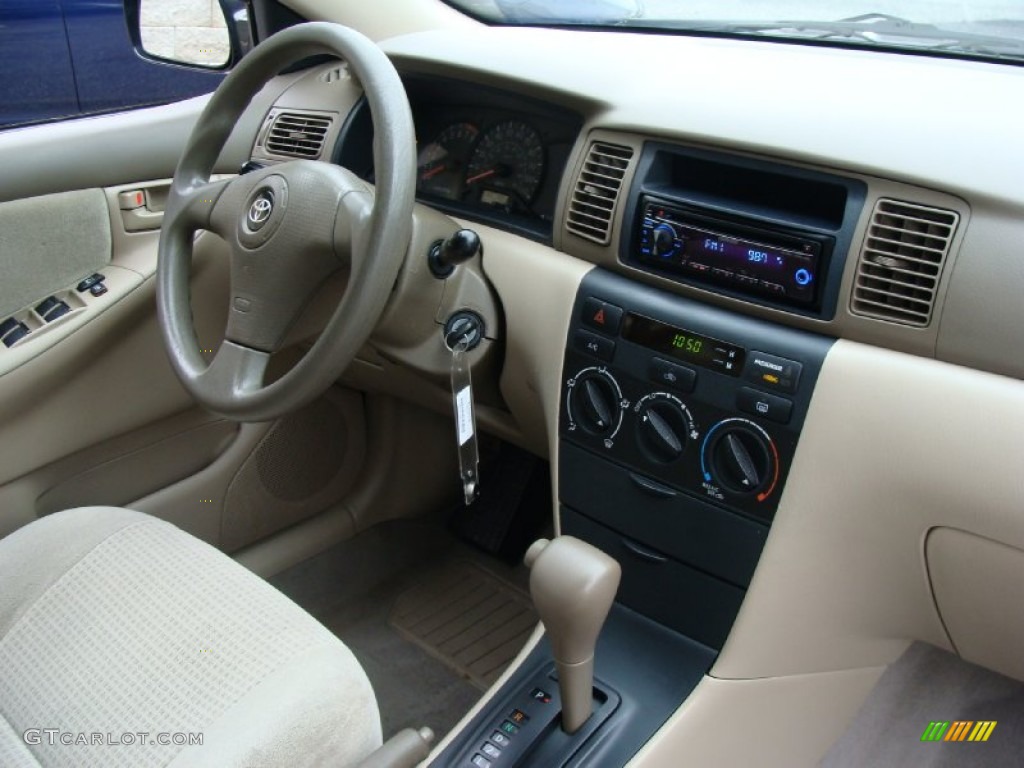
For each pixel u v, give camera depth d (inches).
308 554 72.0
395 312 46.1
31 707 36.6
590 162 48.4
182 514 64.5
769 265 42.0
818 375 40.4
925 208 38.1
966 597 41.0
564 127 55.1
